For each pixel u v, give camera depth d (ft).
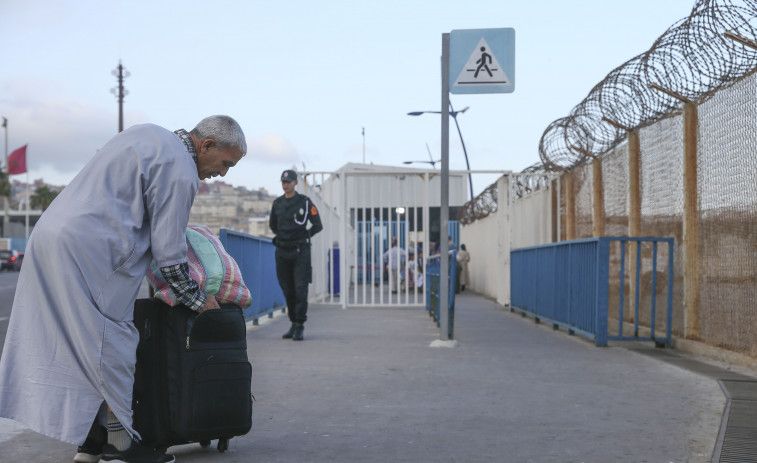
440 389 18.30
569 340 29.45
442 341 26.96
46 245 10.13
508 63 27.22
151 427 11.07
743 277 21.94
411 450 12.72
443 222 27.17
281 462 11.92
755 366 21.29
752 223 21.20
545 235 47.11
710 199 24.04
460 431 14.08
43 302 10.19
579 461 12.10
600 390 18.25
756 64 20.65
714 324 24.11
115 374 10.18
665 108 26.71
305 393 17.74
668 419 15.10
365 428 14.29
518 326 36.01
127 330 10.37
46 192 305.94
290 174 28.53
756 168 20.92
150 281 11.20
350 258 76.69
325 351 25.38
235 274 11.64
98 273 10.14
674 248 26.94
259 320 38.78
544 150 40.09
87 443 11.07
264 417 15.20
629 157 30.91
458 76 27.25
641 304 29.81
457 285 73.56
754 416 15.28
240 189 468.34
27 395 10.14
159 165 10.39
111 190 10.33
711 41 21.48
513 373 20.77
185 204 10.50
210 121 11.23
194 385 11.10
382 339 29.19
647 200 29.58
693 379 19.80
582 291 29.17
